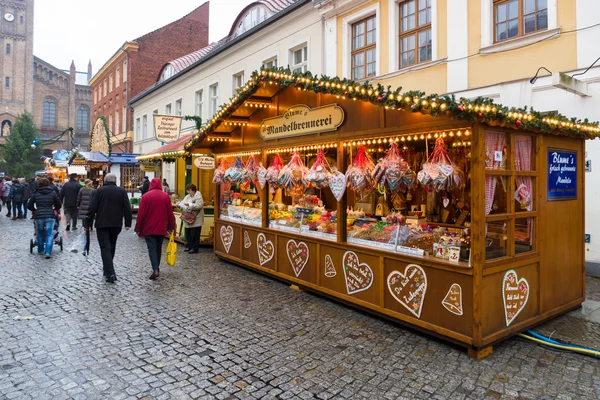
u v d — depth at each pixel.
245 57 16.16
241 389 3.43
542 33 7.48
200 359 3.98
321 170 5.96
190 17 30.55
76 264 8.14
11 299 5.80
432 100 3.89
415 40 9.95
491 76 8.33
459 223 5.90
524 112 4.35
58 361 3.92
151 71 29.17
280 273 6.77
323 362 3.92
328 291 5.78
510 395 3.35
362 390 3.42
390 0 10.27
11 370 3.72
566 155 5.12
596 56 6.80
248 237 7.68
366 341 4.42
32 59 54.31
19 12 53.56
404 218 5.24
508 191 4.35
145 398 3.28
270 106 7.10
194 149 8.70
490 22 8.40
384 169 4.96
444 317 4.27
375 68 10.92
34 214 8.89
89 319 5.05
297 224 6.51
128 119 28.69
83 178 24.73
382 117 5.05
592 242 6.95
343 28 11.58
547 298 4.80
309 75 5.41
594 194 6.89
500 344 4.36
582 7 6.96
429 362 3.92
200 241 10.38
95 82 37.09
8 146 44.47
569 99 7.15
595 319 5.04
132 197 19.08
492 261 4.08
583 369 3.81
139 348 4.23
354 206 6.64
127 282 6.80
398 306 4.77
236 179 7.83
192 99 20.67
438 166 4.43
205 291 6.32
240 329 4.76
